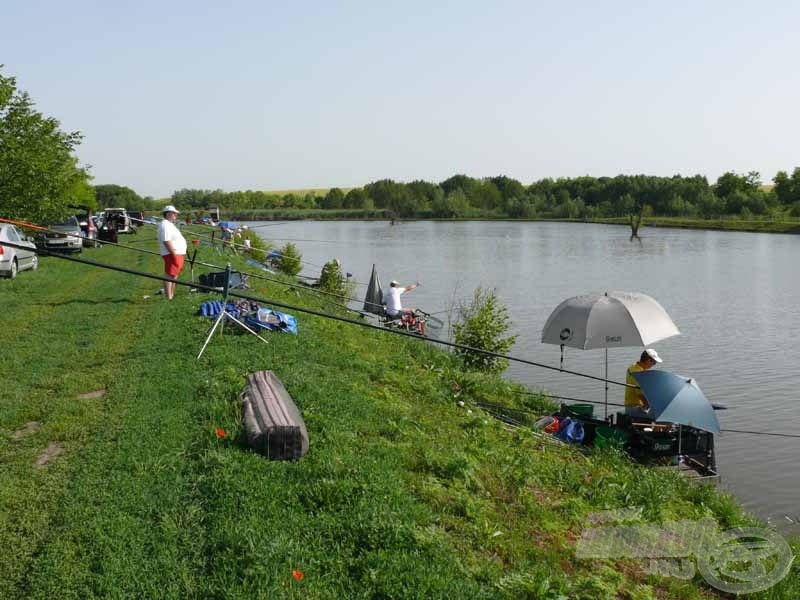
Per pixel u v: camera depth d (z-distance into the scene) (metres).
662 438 12.40
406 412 10.27
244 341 12.20
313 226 136.00
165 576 5.39
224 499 6.41
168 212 16.09
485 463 9.08
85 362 10.97
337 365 12.00
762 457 13.80
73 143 27.39
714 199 147.25
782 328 28.33
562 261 59.09
